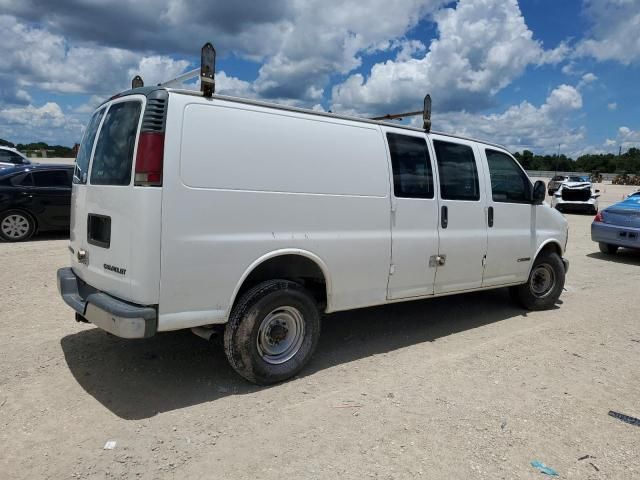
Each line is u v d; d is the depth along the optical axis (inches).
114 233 140.4
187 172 135.9
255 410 142.0
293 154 157.3
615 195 1385.3
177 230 135.0
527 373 174.9
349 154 172.6
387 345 200.4
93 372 162.7
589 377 173.2
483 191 221.9
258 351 153.0
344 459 119.3
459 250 211.6
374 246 180.1
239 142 145.6
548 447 127.6
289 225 157.0
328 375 168.4
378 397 152.4
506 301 277.1
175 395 149.5
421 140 198.8
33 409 138.0
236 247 145.3
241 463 116.6
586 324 236.7
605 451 126.9
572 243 522.9
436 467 117.2
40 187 402.9
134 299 134.5
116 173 141.3
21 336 191.9
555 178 1066.7
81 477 109.6
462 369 176.9
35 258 333.7
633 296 296.2
